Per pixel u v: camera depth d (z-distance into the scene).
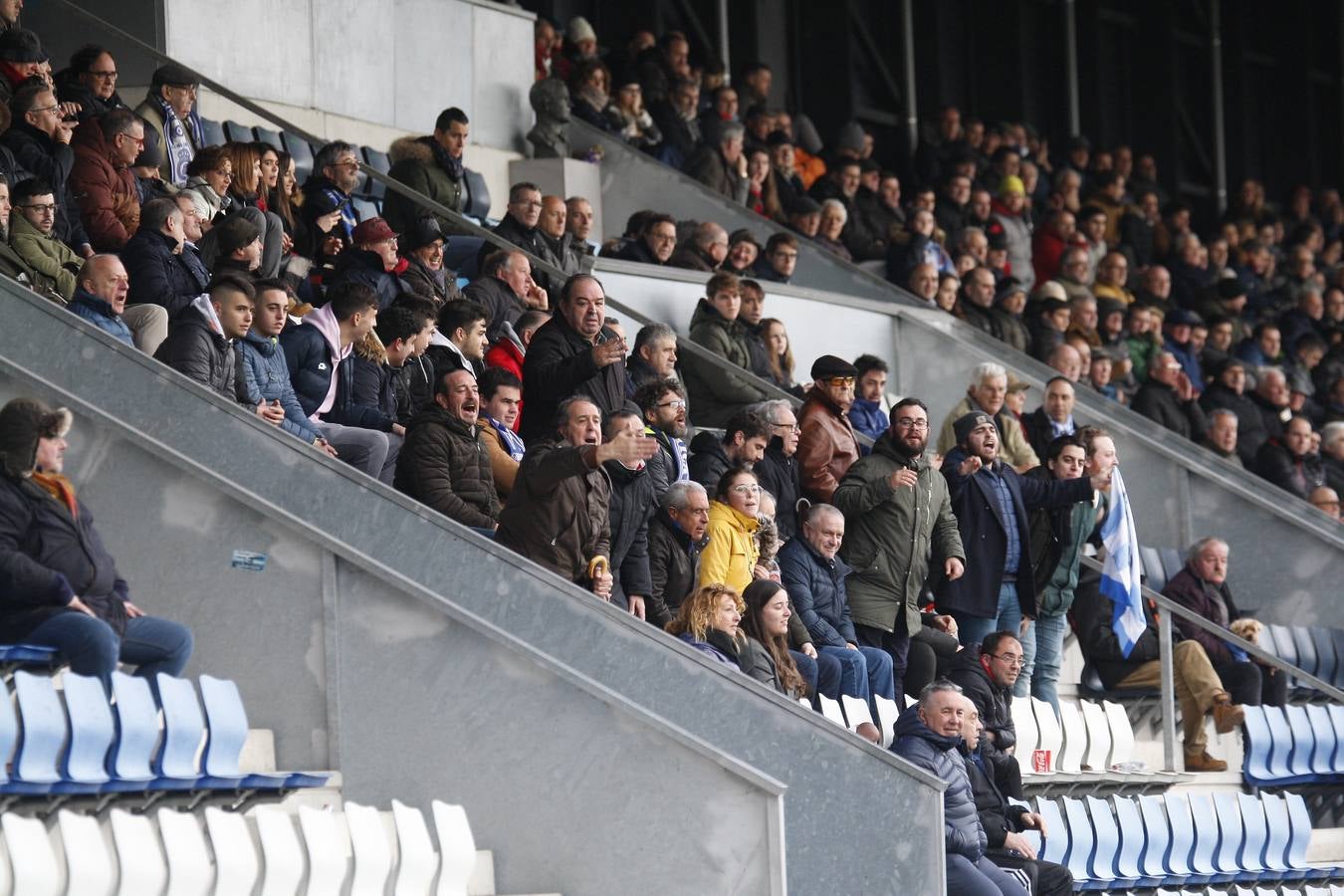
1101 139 84.81
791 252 47.72
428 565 24.52
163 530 24.42
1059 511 36.94
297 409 28.58
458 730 23.92
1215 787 38.41
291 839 20.61
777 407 33.19
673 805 23.38
